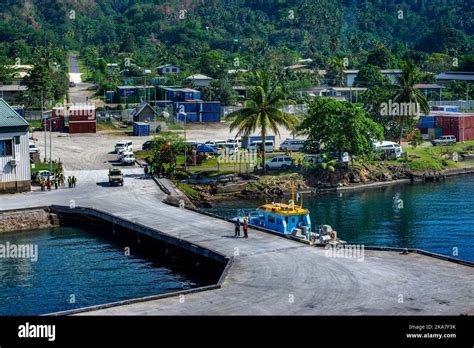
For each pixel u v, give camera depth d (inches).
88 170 4525.1
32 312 2245.3
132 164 4719.5
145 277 2637.8
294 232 2859.3
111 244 3142.2
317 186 4618.6
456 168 5388.8
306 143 4896.7
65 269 2741.1
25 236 3292.3
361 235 3368.6
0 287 2513.5
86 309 1979.6
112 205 3548.2
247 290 2123.5
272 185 4453.7
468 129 6254.9
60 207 3518.7
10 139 3814.0
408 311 1930.4
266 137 5447.8
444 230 3479.3
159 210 3425.2
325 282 2187.5
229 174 4507.9
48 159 4822.8
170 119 6692.9
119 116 6899.6
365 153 4805.6
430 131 6363.2
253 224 3085.6
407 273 2268.7
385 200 4286.4
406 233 3415.4
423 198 4345.5
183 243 2741.1
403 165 5123.0
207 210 3937.0
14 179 3843.5
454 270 2298.2
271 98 4579.2
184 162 4650.6
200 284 2544.3
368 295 2059.5
